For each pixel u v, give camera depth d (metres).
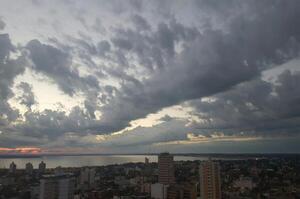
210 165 197.62
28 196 177.50
